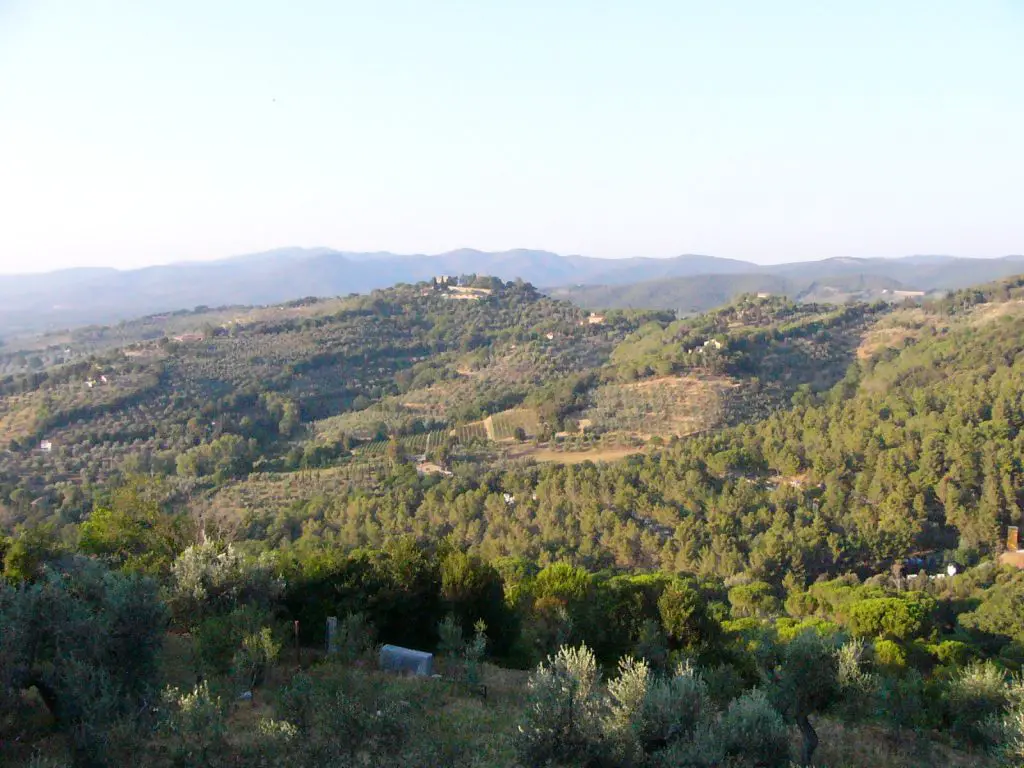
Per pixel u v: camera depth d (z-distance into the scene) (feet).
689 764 50.57
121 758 48.14
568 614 96.27
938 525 198.39
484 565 102.32
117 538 112.57
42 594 55.72
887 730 77.82
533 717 53.83
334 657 79.66
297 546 184.65
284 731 51.37
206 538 100.48
